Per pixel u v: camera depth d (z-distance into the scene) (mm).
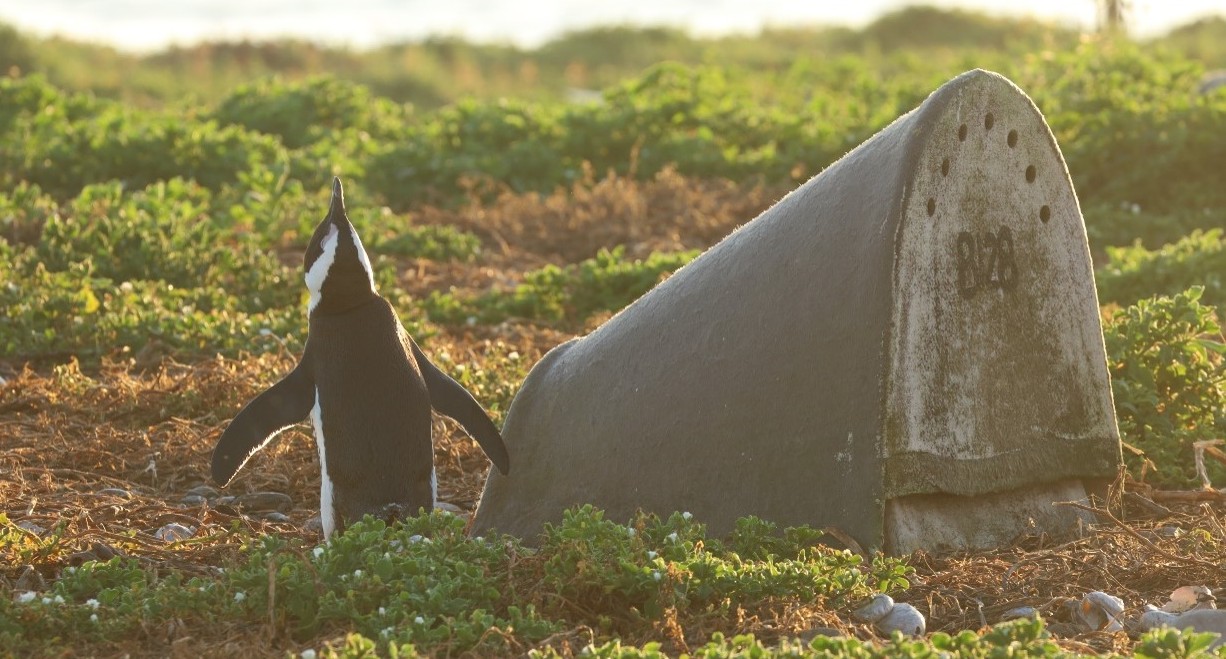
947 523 20828
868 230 20391
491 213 52906
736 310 21781
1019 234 21062
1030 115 20828
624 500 22266
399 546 18219
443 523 19062
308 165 55875
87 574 18406
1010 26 150500
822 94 67250
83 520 22281
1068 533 21406
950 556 20422
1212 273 37625
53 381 30891
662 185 55062
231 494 26000
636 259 47094
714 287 22266
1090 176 53312
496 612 17484
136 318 34531
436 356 32688
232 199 50781
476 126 62375
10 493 24469
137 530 22219
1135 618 17938
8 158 55250
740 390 21406
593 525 18141
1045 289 21375
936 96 20422
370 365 20922
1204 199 51094
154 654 16609
